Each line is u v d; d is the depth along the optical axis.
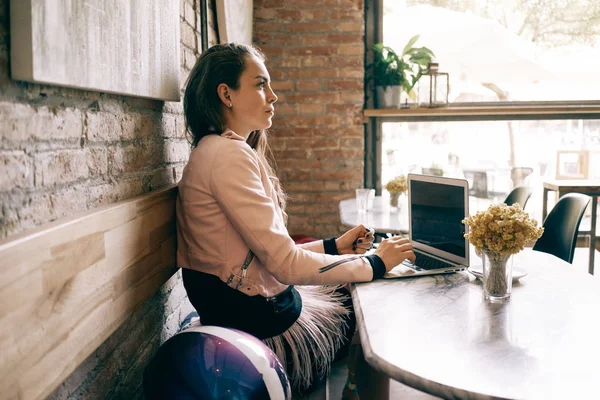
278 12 4.12
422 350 1.09
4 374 0.82
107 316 1.22
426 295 1.47
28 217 0.98
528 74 4.39
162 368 1.24
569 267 1.79
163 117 1.88
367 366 1.61
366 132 4.46
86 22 1.13
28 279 0.89
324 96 4.18
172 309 2.06
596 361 1.04
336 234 4.27
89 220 1.13
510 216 1.38
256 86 1.77
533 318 1.28
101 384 1.33
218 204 1.60
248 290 1.61
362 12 4.12
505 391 0.92
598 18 4.31
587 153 4.40
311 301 1.85
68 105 1.14
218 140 1.65
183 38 2.20
